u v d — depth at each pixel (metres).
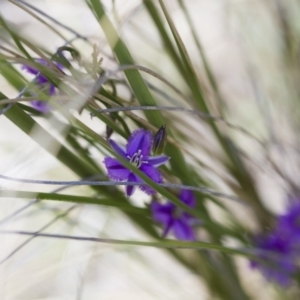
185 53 0.53
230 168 0.57
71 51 0.50
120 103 0.52
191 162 0.60
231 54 0.78
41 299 0.65
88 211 0.62
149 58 0.65
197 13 0.78
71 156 0.53
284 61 0.64
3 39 0.51
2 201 0.63
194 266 0.60
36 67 0.48
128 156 0.50
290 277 0.55
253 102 0.70
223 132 0.59
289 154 0.65
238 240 0.58
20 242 0.64
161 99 0.61
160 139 0.50
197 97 0.55
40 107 0.52
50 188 0.64
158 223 0.55
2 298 0.62
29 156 0.58
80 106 0.48
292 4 0.66
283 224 0.55
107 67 0.58
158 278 0.66
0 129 0.70
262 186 0.66
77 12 0.67
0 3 0.69
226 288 0.59
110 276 0.69
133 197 0.62
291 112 0.64
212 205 0.63
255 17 0.67
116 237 0.63
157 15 0.55
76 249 0.61
